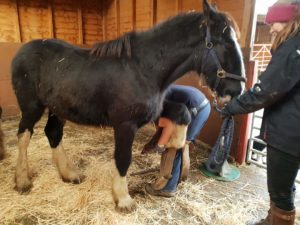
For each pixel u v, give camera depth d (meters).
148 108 1.53
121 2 4.14
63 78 1.59
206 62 1.43
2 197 1.77
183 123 1.67
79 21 4.40
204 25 1.41
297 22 1.03
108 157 2.47
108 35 4.67
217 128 2.61
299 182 2.11
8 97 3.67
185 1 2.93
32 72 1.70
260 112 3.70
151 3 3.46
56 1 4.11
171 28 1.50
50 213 1.64
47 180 1.97
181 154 1.80
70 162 2.05
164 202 1.81
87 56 1.62
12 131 3.13
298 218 1.68
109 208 1.70
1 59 3.51
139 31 1.60
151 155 2.54
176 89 1.92
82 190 1.87
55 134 1.94
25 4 3.90
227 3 2.41
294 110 1.09
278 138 1.15
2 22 3.79
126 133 1.56
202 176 2.21
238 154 2.43
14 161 2.30
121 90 1.49
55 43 1.73
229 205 1.81
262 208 1.79
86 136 3.01
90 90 1.55
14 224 1.54
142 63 1.51
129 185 1.98
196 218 1.67
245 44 2.28
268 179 1.28
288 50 1.02
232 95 1.41
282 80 1.03
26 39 4.05
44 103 1.75
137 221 1.60
